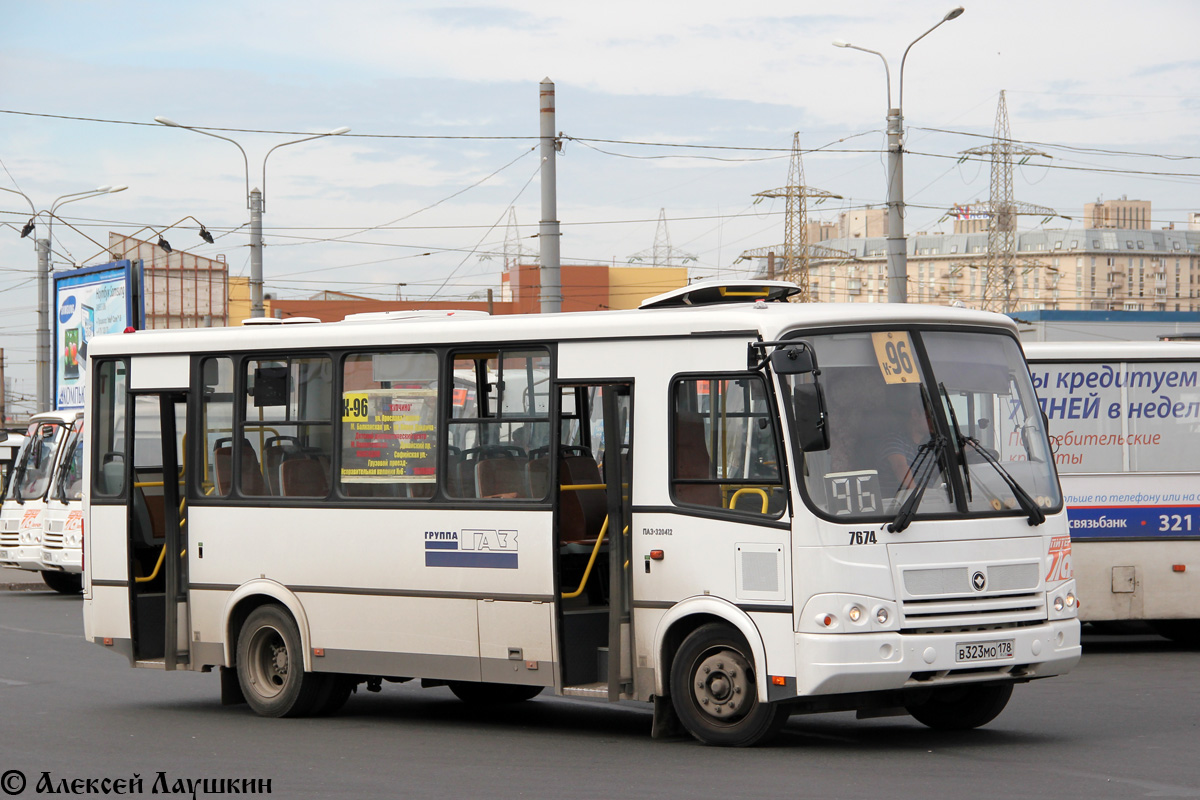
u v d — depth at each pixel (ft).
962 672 36.81
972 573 37.19
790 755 37.58
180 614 49.55
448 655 43.32
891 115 100.99
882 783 33.50
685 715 39.06
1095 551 61.67
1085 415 62.08
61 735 43.73
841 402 37.40
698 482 38.68
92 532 51.75
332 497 46.03
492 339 42.88
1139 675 55.83
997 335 40.40
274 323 49.42
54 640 73.82
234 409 48.70
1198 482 62.03
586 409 43.93
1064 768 35.40
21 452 106.32
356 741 42.19
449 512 43.34
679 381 39.29
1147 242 618.44
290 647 46.85
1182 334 66.08
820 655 35.86
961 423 38.55
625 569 40.01
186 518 49.32
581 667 41.57
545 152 91.15
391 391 45.19
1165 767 35.50
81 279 156.15
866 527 36.32
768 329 37.45
